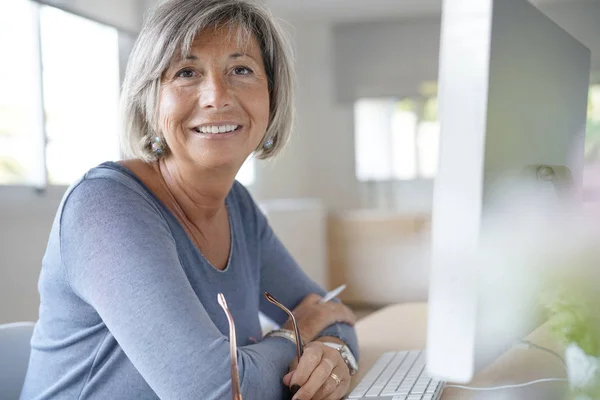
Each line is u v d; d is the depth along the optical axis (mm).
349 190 7461
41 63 3562
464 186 614
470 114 610
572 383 672
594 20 6758
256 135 1177
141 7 4305
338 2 6684
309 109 7500
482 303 630
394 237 5250
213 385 856
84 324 1011
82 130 3926
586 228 701
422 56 7195
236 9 1146
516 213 693
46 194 3541
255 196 6637
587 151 1007
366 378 1069
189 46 1099
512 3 678
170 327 877
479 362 648
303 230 4898
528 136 749
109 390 1000
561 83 878
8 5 3383
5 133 3352
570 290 676
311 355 982
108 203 984
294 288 1462
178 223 1117
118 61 4188
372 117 7375
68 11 3689
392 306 1858
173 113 1105
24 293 3314
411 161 7289
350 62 7375
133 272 909
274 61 1240
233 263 1244
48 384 1052
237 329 1202
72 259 965
